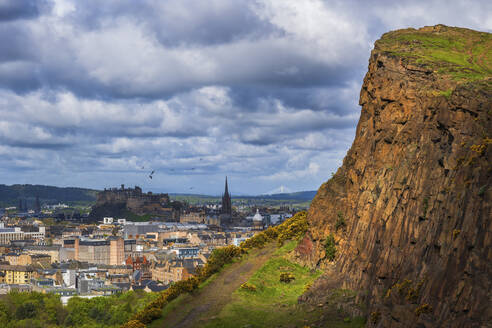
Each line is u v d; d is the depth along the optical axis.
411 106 124.62
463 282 81.81
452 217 90.94
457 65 124.62
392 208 112.81
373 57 142.62
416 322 88.06
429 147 108.81
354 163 149.00
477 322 77.25
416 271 96.44
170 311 158.25
